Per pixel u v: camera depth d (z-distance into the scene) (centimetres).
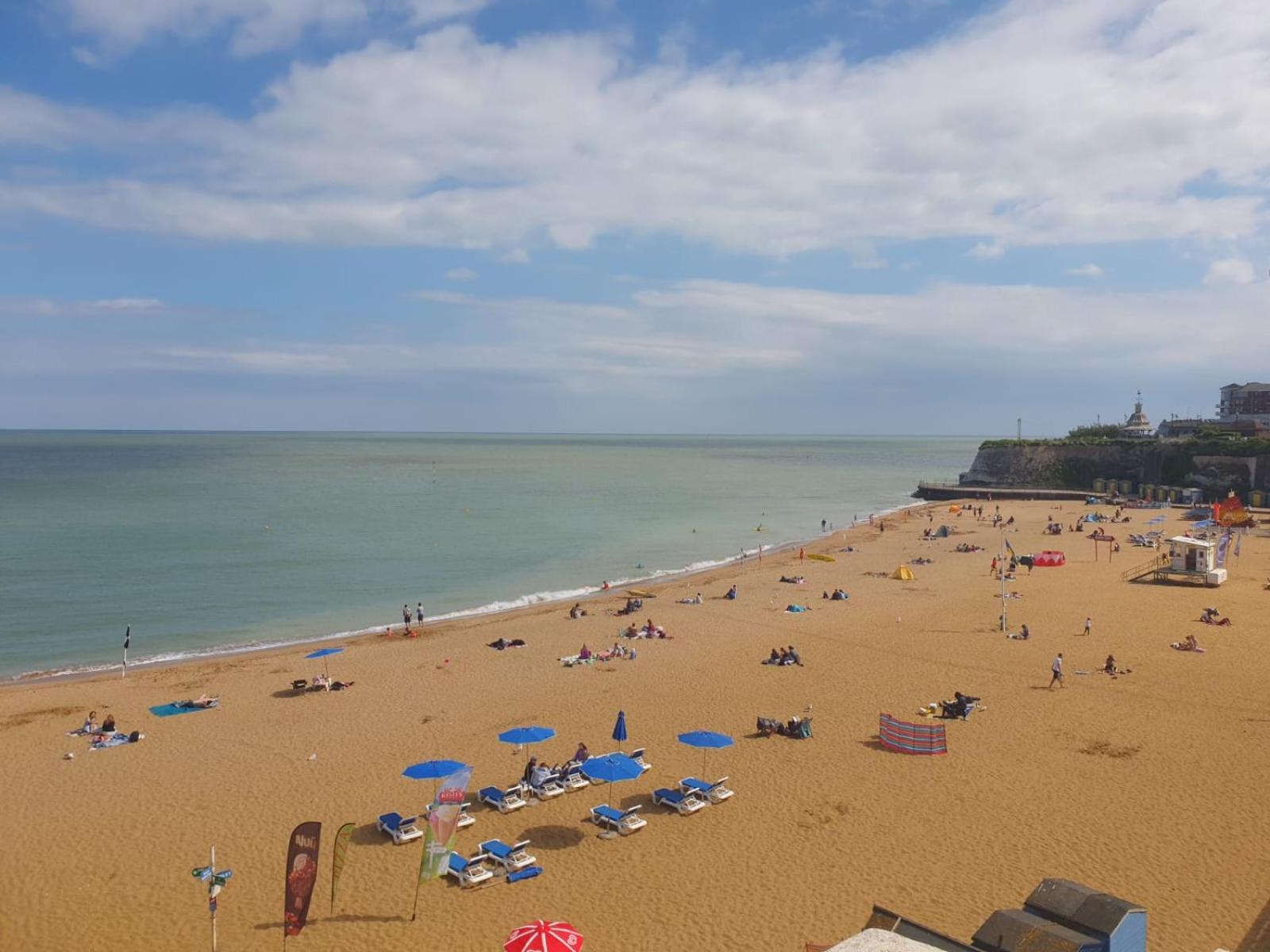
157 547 7594
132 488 14038
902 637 4322
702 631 4509
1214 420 15062
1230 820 2264
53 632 4712
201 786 2564
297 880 1738
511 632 4562
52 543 7788
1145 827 2231
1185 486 12181
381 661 4006
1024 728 2961
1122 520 9569
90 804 2444
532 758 2756
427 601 5678
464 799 2461
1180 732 2909
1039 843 2152
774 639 4309
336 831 2266
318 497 12950
